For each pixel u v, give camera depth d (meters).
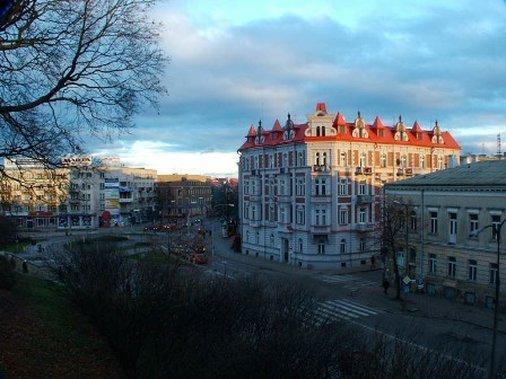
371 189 64.50
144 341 23.69
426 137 72.00
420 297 45.12
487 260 40.25
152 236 88.19
